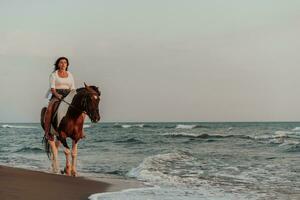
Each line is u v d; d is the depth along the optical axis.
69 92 10.16
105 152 20.02
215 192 8.06
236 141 29.28
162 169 11.87
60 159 16.16
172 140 32.53
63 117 9.96
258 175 10.78
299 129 58.69
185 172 11.34
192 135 39.69
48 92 10.70
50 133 10.50
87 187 8.02
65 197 6.71
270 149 20.25
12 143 31.48
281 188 8.70
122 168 13.03
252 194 7.90
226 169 12.03
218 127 76.31
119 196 7.12
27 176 8.68
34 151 22.12
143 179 9.98
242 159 14.86
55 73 10.44
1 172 8.91
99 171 12.23
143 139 34.72
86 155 18.12
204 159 14.66
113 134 48.25
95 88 9.91
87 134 48.75
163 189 8.23
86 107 9.68
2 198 6.25
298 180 9.84
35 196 6.59
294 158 15.28
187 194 7.67
